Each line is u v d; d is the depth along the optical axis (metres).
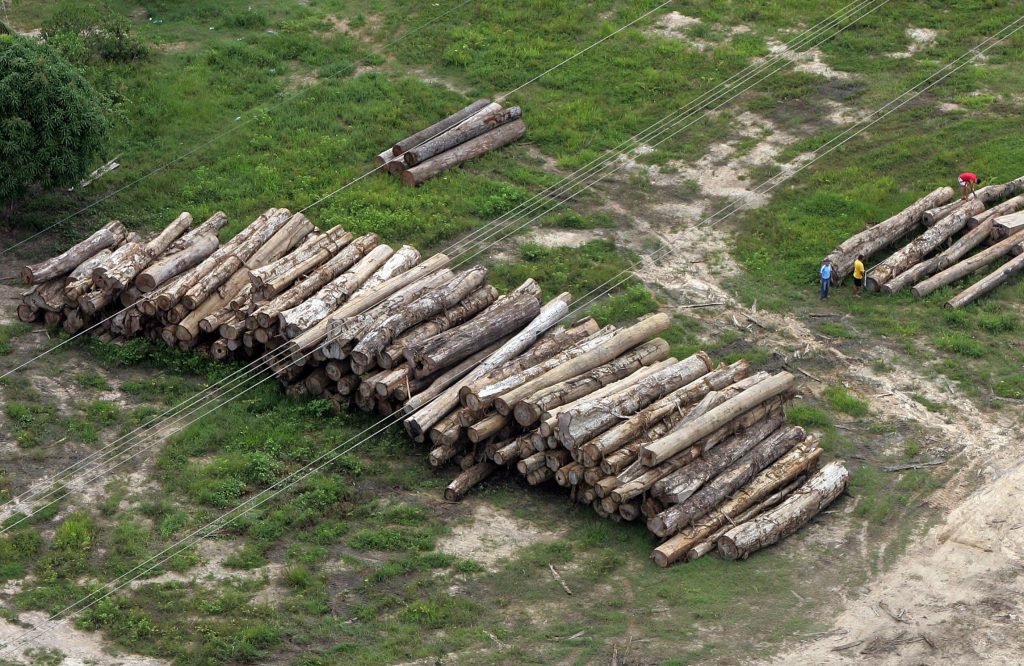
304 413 50.56
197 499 44.91
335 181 67.88
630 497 44.03
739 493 45.16
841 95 78.38
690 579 42.25
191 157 69.06
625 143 73.31
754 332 57.41
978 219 62.97
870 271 60.59
